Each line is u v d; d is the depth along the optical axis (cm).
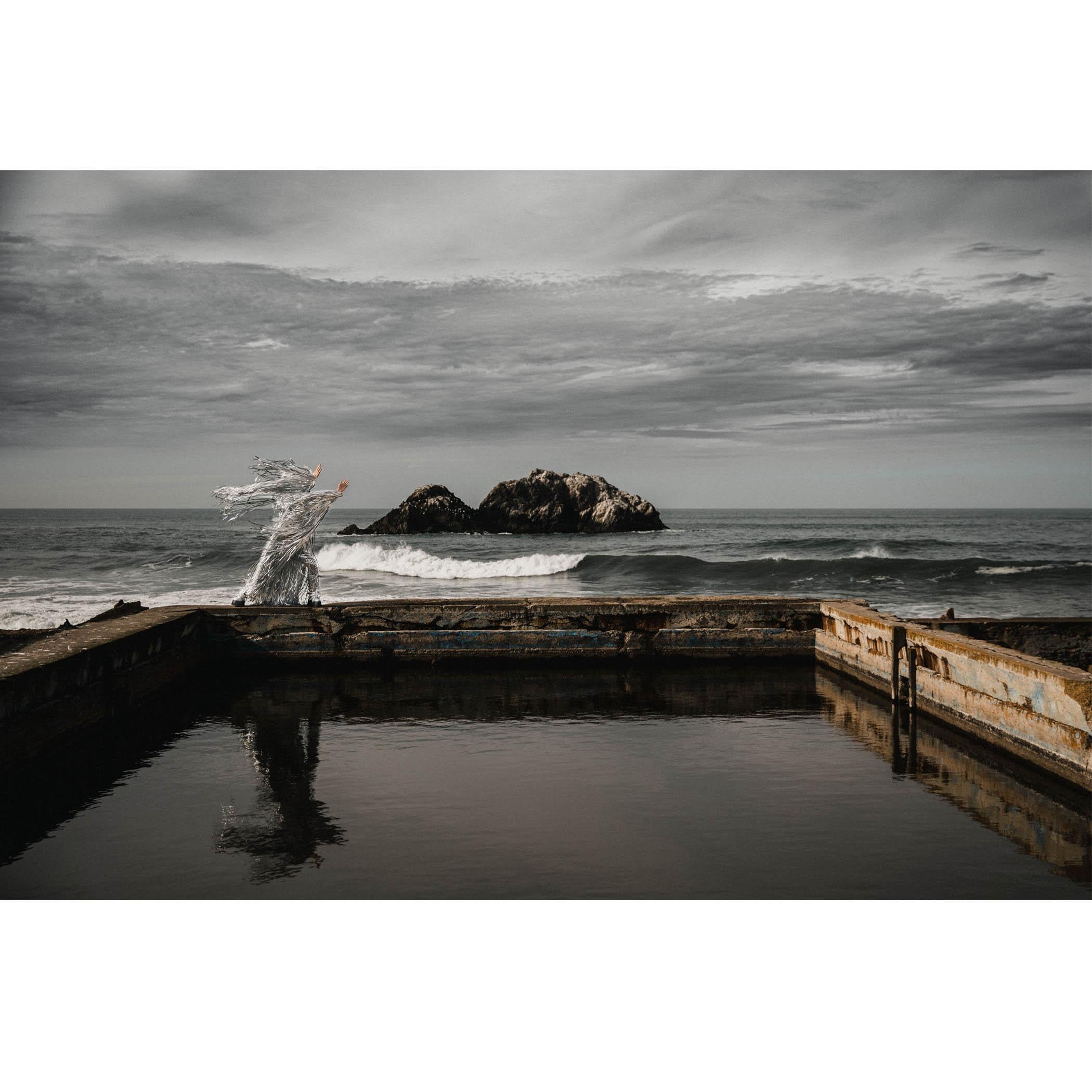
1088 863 520
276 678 1137
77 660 795
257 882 489
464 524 7406
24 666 725
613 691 1041
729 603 1236
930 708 897
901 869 511
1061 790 664
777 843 550
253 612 1191
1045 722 698
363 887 482
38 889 482
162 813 607
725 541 5872
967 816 602
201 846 544
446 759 745
